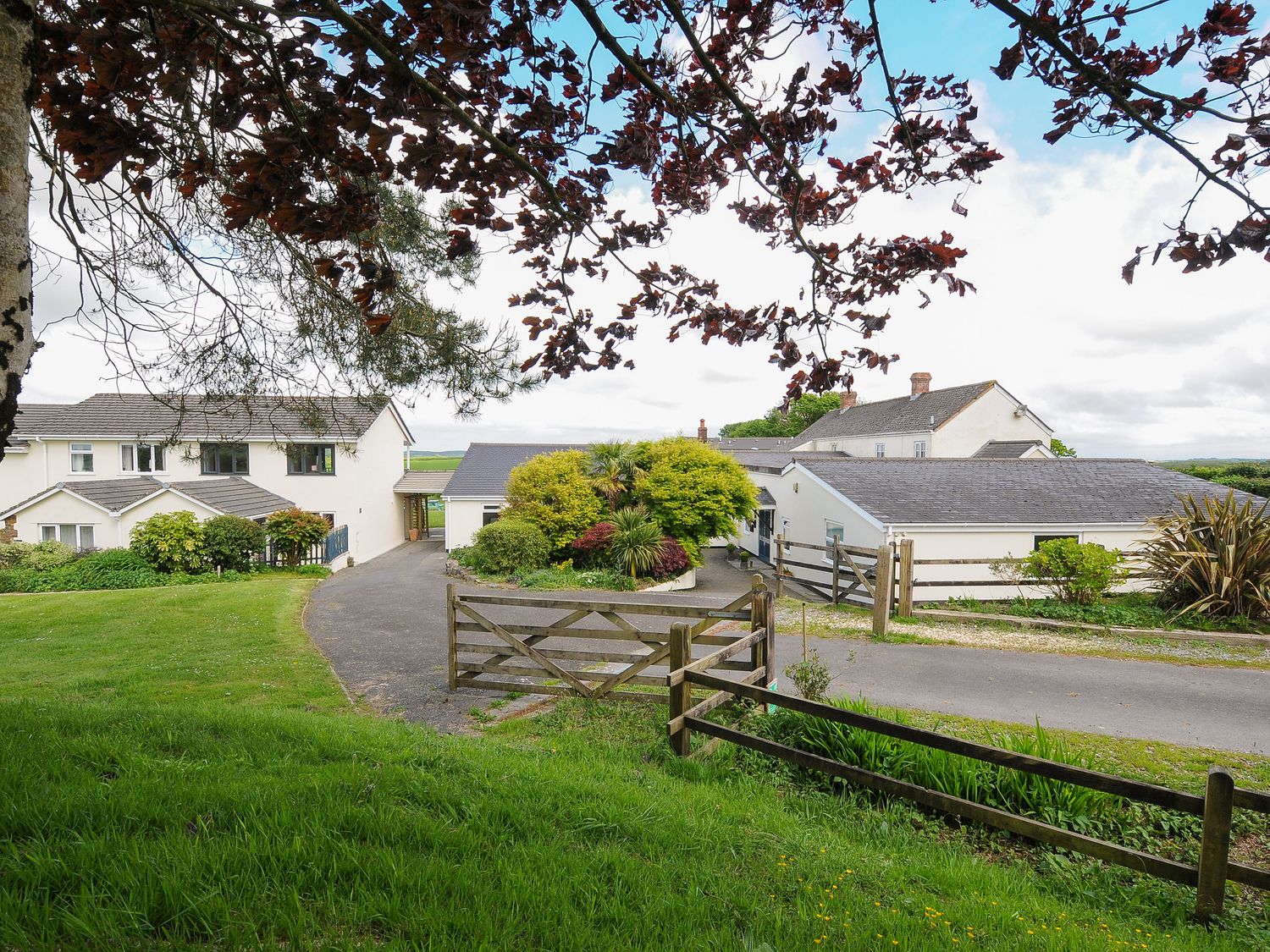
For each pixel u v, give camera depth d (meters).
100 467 23.03
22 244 2.04
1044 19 2.65
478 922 2.22
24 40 2.05
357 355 6.31
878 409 40.84
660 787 4.29
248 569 18.86
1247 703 7.09
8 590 16.44
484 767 4.05
